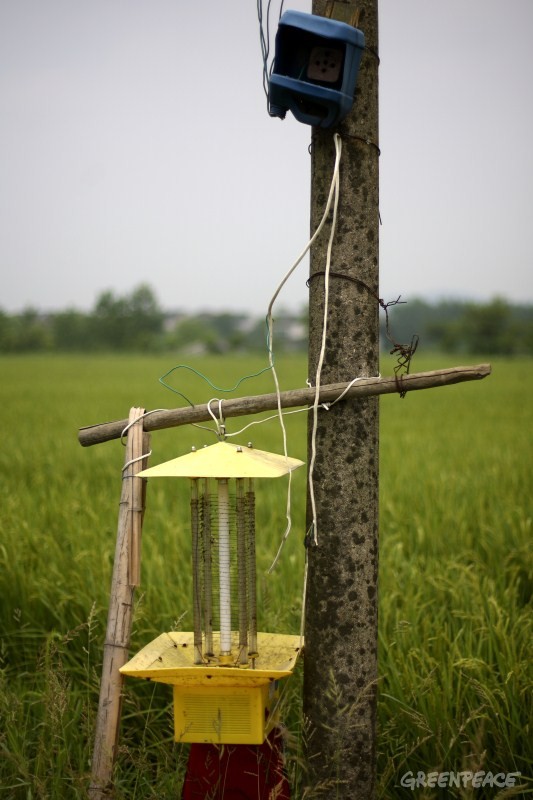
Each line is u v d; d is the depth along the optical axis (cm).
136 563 282
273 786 273
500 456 1043
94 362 5516
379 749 332
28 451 1151
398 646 382
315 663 276
